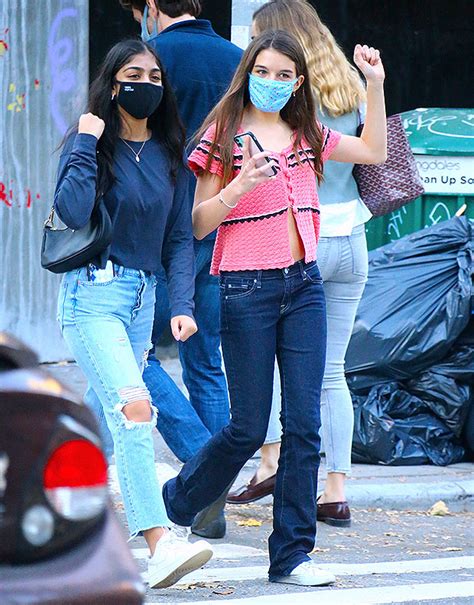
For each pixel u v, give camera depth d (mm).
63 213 16406
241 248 17375
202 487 18109
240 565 19641
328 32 21500
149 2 22281
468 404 26859
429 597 17875
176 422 20203
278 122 17828
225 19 35906
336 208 21500
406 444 26594
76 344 17031
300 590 17938
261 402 17500
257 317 17375
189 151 18500
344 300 22328
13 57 33125
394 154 21516
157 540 16844
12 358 10016
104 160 16922
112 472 24078
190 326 17375
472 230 28219
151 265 17328
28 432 9609
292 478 17828
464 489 25109
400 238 29828
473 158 30406
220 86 21594
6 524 9516
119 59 16891
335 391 22734
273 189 17297
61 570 9633
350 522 22969
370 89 18656
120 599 9727
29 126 33562
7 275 33875
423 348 26609
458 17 37281
